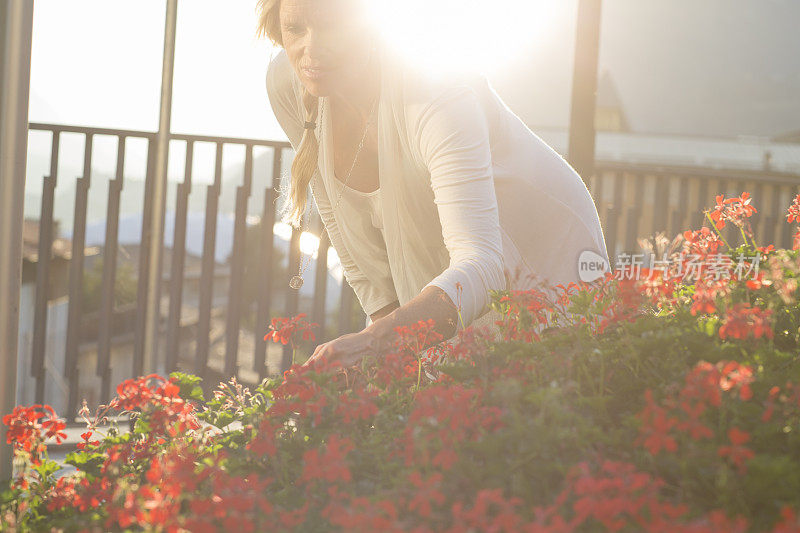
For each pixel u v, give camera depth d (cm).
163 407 137
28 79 166
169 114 289
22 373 907
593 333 142
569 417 103
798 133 1498
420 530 87
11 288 163
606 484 88
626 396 124
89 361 1150
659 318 142
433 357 154
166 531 101
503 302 151
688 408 96
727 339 134
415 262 201
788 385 109
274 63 214
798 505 91
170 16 282
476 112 175
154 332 296
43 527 123
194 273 1595
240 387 145
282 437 127
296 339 148
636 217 417
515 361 126
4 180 163
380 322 148
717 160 1387
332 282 1030
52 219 335
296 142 223
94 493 127
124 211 398
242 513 99
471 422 108
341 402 124
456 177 169
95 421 144
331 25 167
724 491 94
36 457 141
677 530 83
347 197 209
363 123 194
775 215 418
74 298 333
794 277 156
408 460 105
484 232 167
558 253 201
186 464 114
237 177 416
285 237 351
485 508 88
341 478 109
